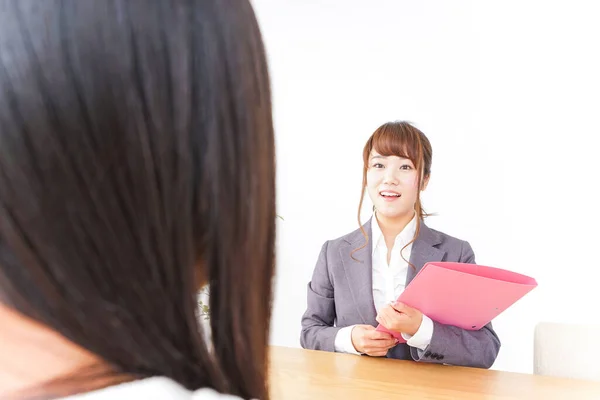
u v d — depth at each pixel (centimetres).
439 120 290
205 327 26
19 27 22
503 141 277
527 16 273
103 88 22
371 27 302
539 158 270
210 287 26
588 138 261
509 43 277
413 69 296
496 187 278
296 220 318
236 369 27
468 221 282
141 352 23
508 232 274
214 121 25
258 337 28
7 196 21
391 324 134
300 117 319
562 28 266
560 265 264
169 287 23
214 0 26
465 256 182
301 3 310
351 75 309
